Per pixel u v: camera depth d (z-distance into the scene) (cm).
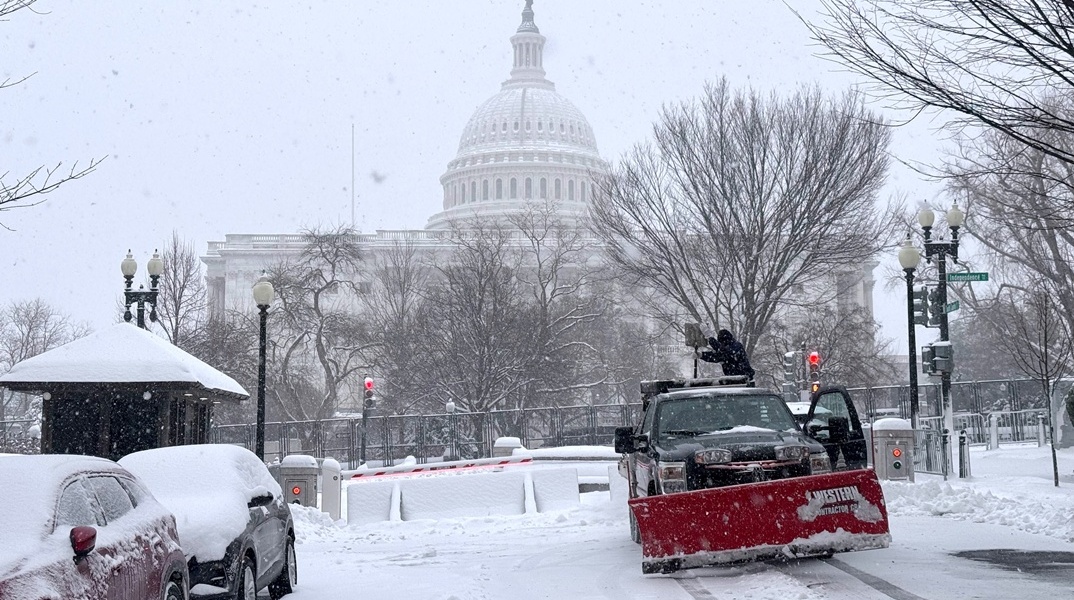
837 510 1167
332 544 1819
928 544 1374
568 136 14325
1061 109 1627
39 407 6462
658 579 1196
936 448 2425
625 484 2084
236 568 986
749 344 3812
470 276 6050
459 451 4859
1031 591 1021
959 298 4906
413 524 2050
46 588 660
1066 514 1523
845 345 4991
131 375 2038
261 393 2284
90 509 784
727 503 1169
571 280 7150
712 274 3891
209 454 1152
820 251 3769
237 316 7175
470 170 14012
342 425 5653
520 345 5788
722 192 3734
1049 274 3681
